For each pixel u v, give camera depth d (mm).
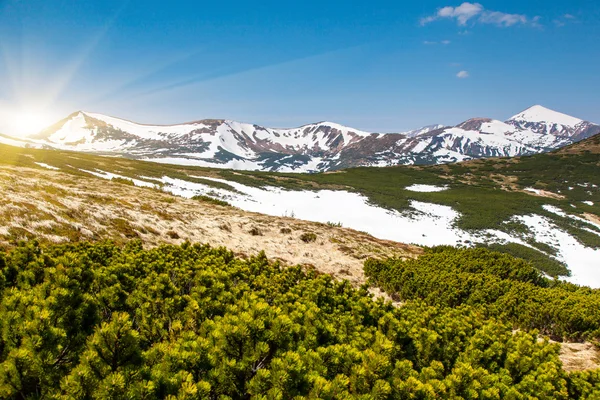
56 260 7445
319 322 6359
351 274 22188
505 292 15766
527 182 166750
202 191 93562
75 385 3422
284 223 31281
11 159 76438
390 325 7398
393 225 91062
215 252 13406
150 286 6801
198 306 6387
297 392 4004
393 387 4621
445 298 15492
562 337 12703
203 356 4434
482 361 7301
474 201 120375
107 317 6449
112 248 11523
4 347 4199
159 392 3701
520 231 92438
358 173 182625
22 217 13633
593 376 7008
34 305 4582
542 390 6176
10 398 3639
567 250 83500
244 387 4395
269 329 5066
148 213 22016
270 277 11281
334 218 91250
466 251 26391
